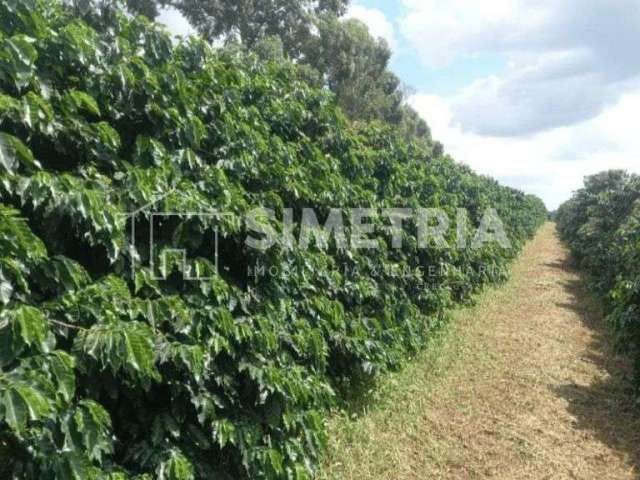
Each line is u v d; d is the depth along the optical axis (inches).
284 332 148.0
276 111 189.2
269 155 167.2
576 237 684.7
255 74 196.4
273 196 158.9
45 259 91.9
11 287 82.1
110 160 115.3
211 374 123.6
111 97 121.9
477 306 390.0
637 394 224.7
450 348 282.2
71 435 83.5
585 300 453.4
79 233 101.0
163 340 106.3
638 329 222.7
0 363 75.4
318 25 948.0
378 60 1104.2
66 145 109.3
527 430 197.9
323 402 157.5
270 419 131.5
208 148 148.8
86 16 127.0
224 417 124.1
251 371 126.0
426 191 331.3
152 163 125.0
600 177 731.4
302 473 133.5
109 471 95.1
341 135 225.6
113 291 99.7
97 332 89.8
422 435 188.1
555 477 167.8
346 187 215.2
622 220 496.4
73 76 113.6
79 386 97.2
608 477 169.2
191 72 150.6
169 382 111.6
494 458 177.0
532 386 242.1
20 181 89.1
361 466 162.1
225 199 132.7
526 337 324.2
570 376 258.5
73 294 93.5
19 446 80.3
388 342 222.8
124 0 132.9
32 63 96.0
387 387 216.5
